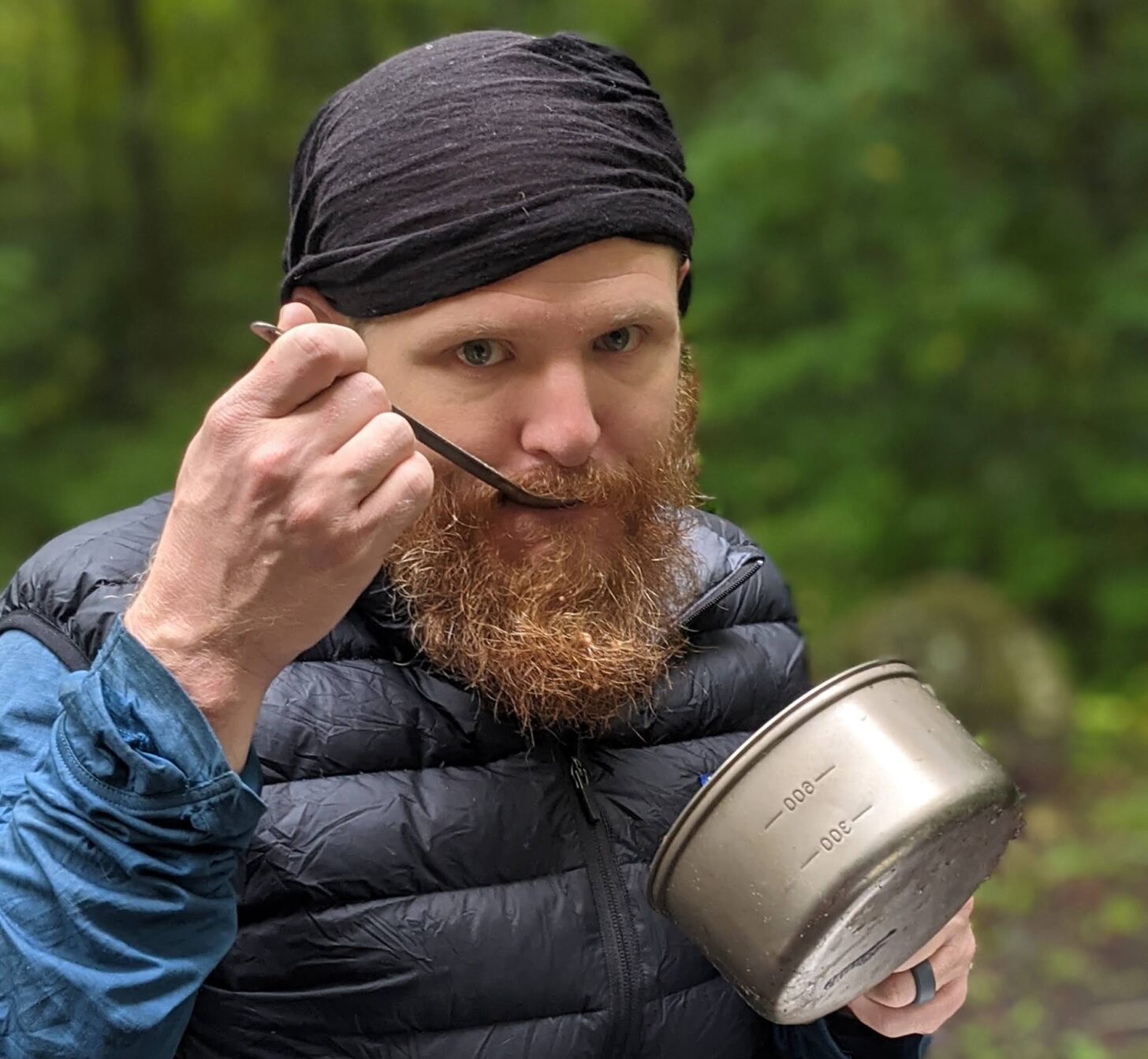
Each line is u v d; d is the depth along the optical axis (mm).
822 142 6012
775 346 5949
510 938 997
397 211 972
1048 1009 3090
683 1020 1060
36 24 9727
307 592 783
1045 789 4301
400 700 1031
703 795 902
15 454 7203
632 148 998
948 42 6121
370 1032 969
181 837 780
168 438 7457
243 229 9305
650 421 1042
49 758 805
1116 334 5840
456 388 987
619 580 1049
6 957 774
